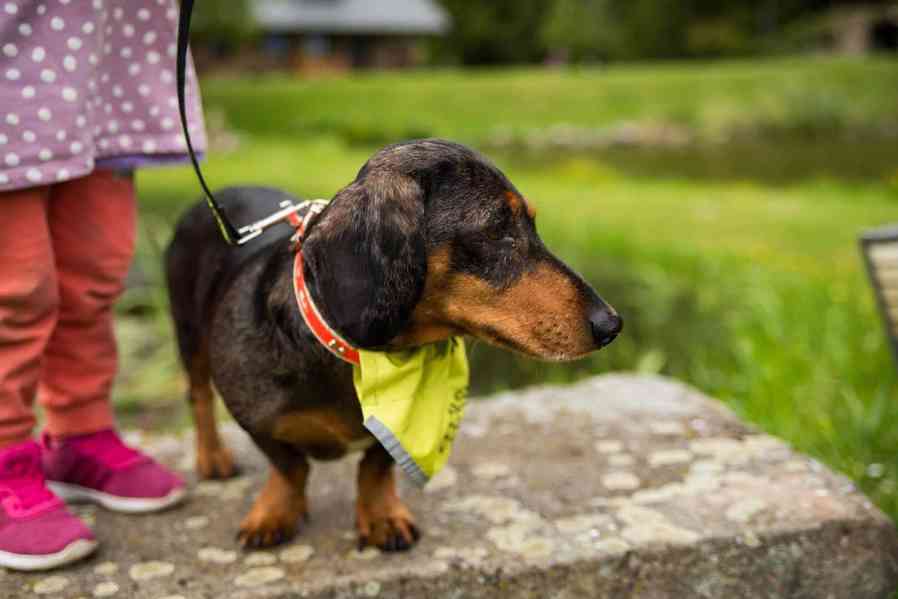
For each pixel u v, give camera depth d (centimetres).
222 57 1250
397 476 109
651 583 95
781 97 813
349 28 1322
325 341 85
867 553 99
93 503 105
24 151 86
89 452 103
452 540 97
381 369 85
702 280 215
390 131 741
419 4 1418
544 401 129
